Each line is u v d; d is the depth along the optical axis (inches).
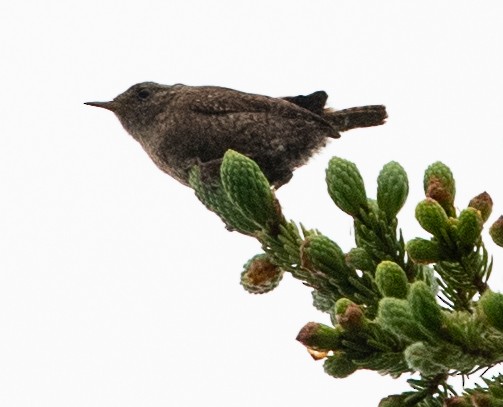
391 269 122.8
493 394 122.4
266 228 125.2
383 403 123.3
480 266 123.4
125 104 150.9
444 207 124.1
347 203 124.5
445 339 122.0
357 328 122.8
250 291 126.3
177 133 140.6
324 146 139.9
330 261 124.2
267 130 136.9
